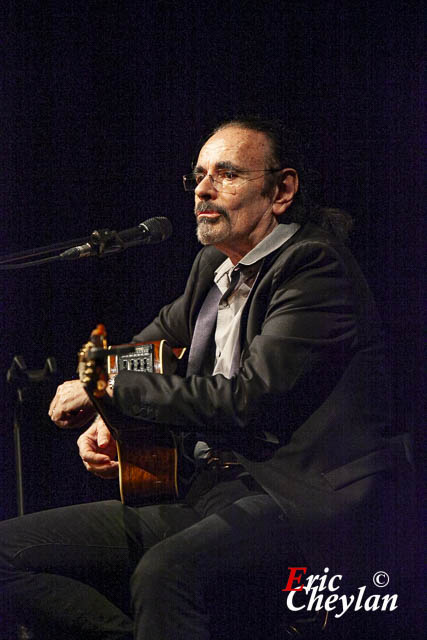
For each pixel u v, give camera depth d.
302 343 4.36
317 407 4.48
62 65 7.74
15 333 7.58
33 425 6.05
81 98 7.75
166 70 7.62
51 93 7.77
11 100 7.76
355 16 7.04
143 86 7.66
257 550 4.26
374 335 4.75
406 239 6.93
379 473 4.48
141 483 4.89
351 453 4.48
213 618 4.38
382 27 6.98
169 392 4.34
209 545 4.14
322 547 4.28
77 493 6.70
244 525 4.26
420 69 6.91
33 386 4.57
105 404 4.47
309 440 4.44
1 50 7.73
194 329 5.26
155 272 7.57
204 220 4.94
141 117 7.68
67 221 7.78
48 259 4.69
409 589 4.71
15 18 7.70
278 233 4.92
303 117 7.21
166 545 4.13
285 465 4.43
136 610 4.04
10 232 7.79
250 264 4.90
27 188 7.80
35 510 6.59
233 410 4.27
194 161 5.60
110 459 5.16
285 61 7.26
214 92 7.50
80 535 4.77
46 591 4.67
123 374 4.50
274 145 5.04
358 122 7.07
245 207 4.89
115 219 7.73
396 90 6.97
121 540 4.79
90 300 7.61
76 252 4.68
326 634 4.55
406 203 6.95
